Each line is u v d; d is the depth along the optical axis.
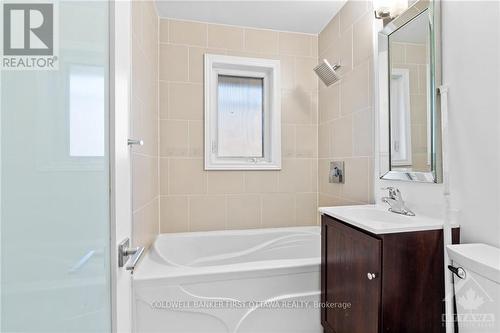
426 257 1.04
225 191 2.24
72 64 0.52
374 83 1.62
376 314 1.02
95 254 0.60
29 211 0.41
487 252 0.90
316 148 2.39
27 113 0.41
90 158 0.58
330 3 1.95
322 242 1.48
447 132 1.08
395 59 1.44
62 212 0.49
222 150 2.29
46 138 0.45
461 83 1.07
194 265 2.02
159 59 2.11
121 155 0.70
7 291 0.38
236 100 2.32
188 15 2.10
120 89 0.70
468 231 1.04
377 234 1.01
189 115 2.17
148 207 1.73
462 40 1.06
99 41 0.62
